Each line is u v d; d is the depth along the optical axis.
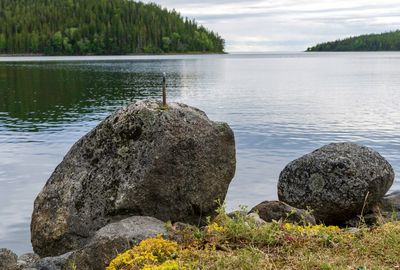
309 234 7.57
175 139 9.95
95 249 7.79
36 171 22.34
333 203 12.60
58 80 79.94
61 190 10.39
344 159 12.73
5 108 44.59
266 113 40.72
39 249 10.45
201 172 10.18
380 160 12.97
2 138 30.00
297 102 49.62
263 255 6.84
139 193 9.80
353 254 6.96
